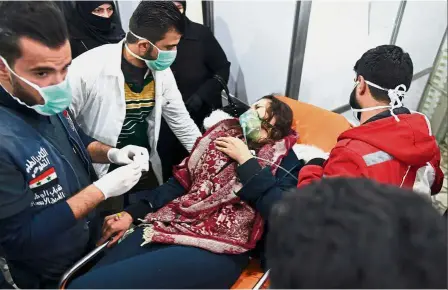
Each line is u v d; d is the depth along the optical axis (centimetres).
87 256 124
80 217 105
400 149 101
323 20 180
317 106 201
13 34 84
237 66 229
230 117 165
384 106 112
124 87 150
